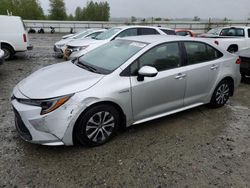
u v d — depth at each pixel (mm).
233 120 4145
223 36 10680
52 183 2486
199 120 4094
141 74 3148
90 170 2701
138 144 3260
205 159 2982
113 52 3705
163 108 3670
